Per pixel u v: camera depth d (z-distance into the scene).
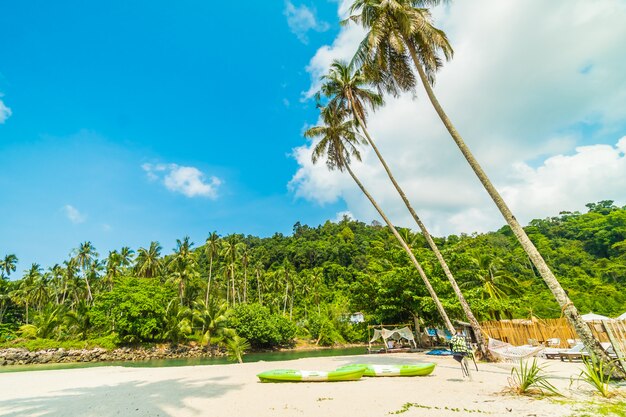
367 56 16.30
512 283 35.41
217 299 68.06
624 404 7.42
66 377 17.22
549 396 8.51
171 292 52.53
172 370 19.53
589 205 124.50
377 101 22.48
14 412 8.86
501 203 11.80
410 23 14.91
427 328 29.47
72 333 48.06
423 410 7.84
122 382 14.52
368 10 16.11
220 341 49.88
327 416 7.59
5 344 41.69
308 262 110.25
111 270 62.19
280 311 80.31
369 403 8.73
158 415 8.06
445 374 13.52
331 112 23.28
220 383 13.06
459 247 30.64
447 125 13.23
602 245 85.88
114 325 46.69
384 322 29.73
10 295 62.97
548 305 44.59
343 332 67.94
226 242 65.38
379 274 29.45
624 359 9.80
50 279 67.69
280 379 12.70
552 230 100.31
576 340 19.91
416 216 19.58
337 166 24.14
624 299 47.94
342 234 126.88
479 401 8.51
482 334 17.78
